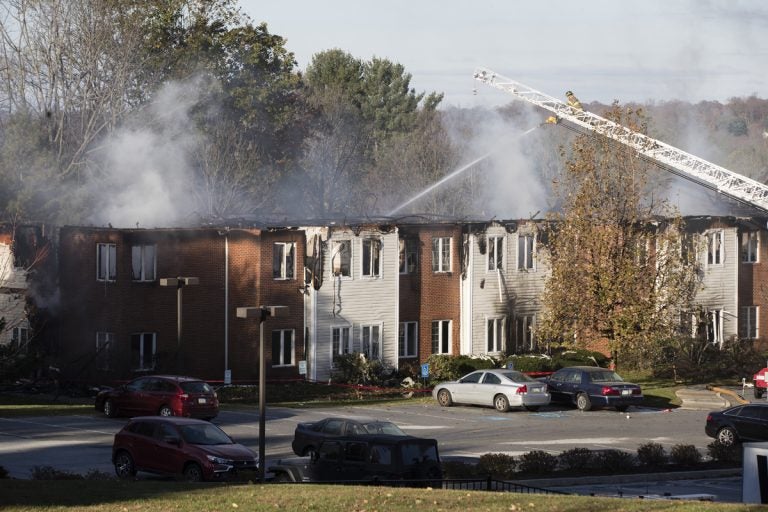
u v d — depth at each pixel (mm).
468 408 145500
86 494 67188
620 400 144000
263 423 85250
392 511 62562
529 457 95000
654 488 91500
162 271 160250
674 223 171750
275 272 167875
